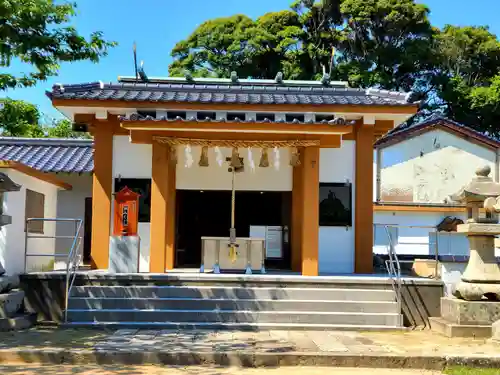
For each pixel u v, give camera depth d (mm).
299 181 13250
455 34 31312
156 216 11633
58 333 9070
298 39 30609
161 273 11320
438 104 31188
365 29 30453
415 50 29672
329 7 30578
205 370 7039
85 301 10062
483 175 10086
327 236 13109
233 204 12102
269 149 13383
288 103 12250
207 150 12250
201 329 9602
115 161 12984
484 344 8625
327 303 10180
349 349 7965
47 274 10445
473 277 9797
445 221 17453
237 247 11977
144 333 9109
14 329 9359
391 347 8227
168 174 12344
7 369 6992
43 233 12586
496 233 9742
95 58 8406
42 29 7836
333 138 11758
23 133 10789
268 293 10453
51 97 12164
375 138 14062
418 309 10516
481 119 30641
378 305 10242
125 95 12773
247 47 30031
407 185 23203
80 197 15695
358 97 13445
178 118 11055
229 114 12664
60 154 16016
